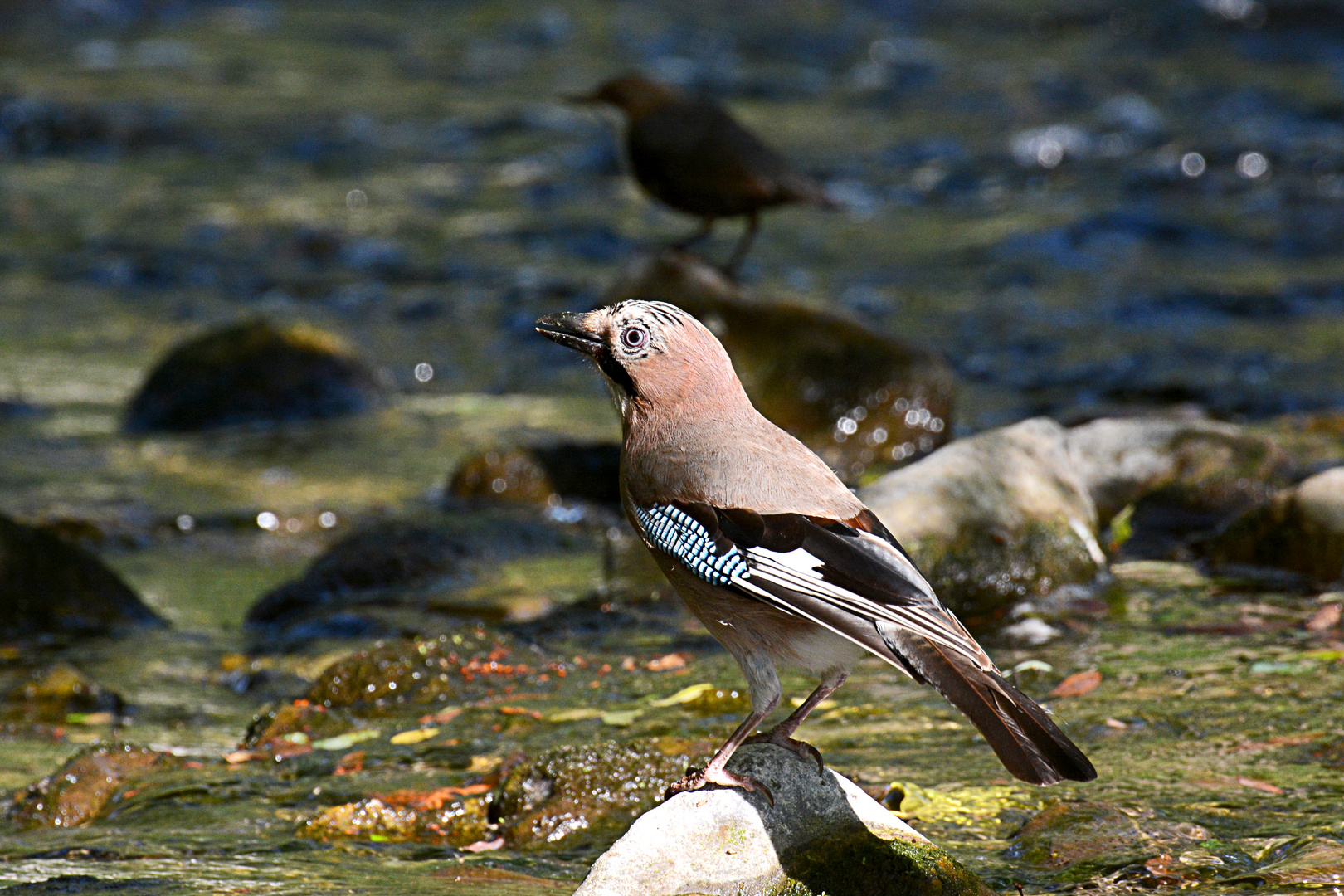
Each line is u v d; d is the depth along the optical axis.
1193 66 30.55
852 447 13.34
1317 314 18.39
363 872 6.60
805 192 15.16
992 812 6.94
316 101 28.11
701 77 30.09
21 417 15.25
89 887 6.46
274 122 26.84
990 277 19.84
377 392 15.96
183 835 7.09
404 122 27.12
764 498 6.00
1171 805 6.86
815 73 30.75
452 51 32.16
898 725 8.09
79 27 32.75
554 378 16.88
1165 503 11.31
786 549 5.82
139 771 7.89
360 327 18.36
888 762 7.55
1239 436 11.67
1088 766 5.00
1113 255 20.78
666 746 7.30
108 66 29.94
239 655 9.89
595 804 7.06
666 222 22.39
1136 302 18.67
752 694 6.15
